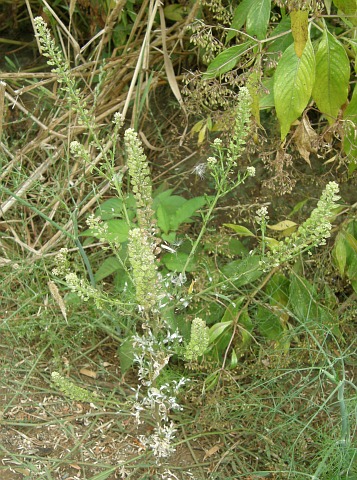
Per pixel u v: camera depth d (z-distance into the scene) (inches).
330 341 22.8
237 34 22.7
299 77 19.7
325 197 16.7
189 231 25.0
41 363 22.7
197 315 22.0
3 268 24.5
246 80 21.0
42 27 18.1
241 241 24.9
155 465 19.5
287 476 19.1
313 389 21.9
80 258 24.6
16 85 29.8
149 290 16.8
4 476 19.3
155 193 25.3
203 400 21.4
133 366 22.7
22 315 23.4
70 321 22.7
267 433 20.3
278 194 24.7
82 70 28.8
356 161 21.8
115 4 26.4
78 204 24.9
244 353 22.3
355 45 20.8
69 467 19.7
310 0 19.2
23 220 25.4
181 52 27.6
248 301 21.7
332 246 23.7
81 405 21.5
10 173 26.1
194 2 26.4
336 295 24.5
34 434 20.6
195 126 24.6
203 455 20.3
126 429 20.9
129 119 28.6
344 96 20.7
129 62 27.2
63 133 27.3
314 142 21.7
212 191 26.1
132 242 16.2
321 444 19.5
